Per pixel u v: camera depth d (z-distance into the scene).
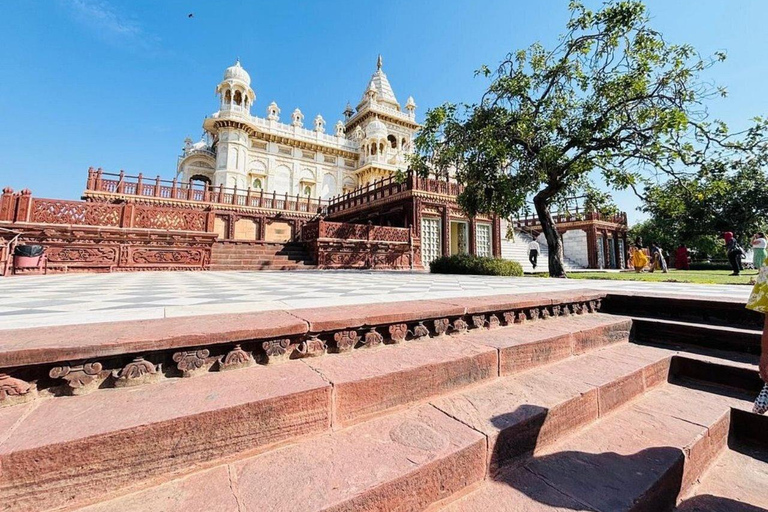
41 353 1.03
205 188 20.97
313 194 31.53
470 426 1.31
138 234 9.77
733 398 1.98
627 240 23.25
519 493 1.17
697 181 8.03
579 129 8.54
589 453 1.42
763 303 1.31
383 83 36.31
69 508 0.85
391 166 32.19
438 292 3.41
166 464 0.96
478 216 16.69
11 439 0.84
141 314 1.84
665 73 7.91
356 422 1.31
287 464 1.06
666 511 1.30
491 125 8.94
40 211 8.52
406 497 1.02
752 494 1.42
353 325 1.68
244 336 1.38
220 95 28.06
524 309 2.52
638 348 2.54
